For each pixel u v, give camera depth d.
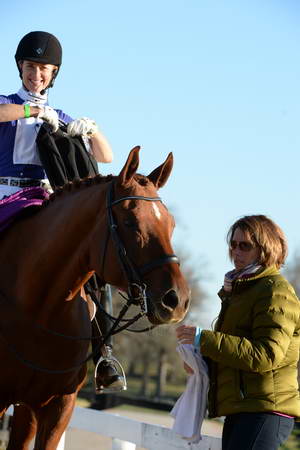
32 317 6.02
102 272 5.64
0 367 6.12
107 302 7.00
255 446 5.42
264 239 5.72
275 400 5.47
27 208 6.34
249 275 5.74
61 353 6.09
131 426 7.64
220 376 5.73
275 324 5.46
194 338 5.54
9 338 6.04
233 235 5.84
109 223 5.58
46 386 6.15
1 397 6.23
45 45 7.05
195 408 5.88
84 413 8.45
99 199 5.77
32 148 6.94
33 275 6.01
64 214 5.98
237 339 5.47
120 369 7.01
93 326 6.98
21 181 6.95
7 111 6.50
